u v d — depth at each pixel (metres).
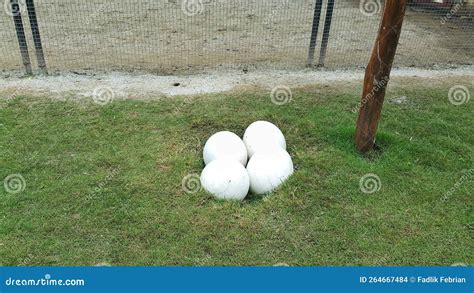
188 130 4.74
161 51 6.79
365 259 3.33
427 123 5.07
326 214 3.70
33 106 5.02
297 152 4.45
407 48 7.32
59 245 3.32
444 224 3.68
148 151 4.36
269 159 3.95
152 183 3.93
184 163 4.20
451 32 8.12
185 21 8.19
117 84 5.66
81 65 6.17
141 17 8.31
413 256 3.38
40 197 3.73
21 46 5.67
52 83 5.60
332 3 6.09
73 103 5.13
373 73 4.16
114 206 3.67
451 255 3.40
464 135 4.89
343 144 4.60
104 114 4.93
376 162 4.39
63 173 4.02
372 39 7.64
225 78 5.97
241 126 4.86
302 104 5.35
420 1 8.86
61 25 7.73
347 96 5.61
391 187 4.04
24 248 3.28
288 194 3.85
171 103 5.23
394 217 3.72
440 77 6.35
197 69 6.21
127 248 3.32
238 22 8.24
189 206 3.69
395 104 5.48
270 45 7.19
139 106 5.13
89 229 3.46
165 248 3.33
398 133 4.86
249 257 3.30
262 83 5.87
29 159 4.17
